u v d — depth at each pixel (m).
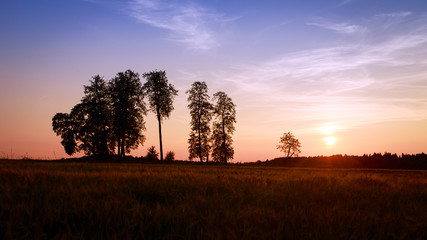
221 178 10.28
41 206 4.64
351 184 10.22
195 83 53.62
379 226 4.43
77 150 50.53
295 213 4.82
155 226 4.09
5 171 8.65
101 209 4.55
